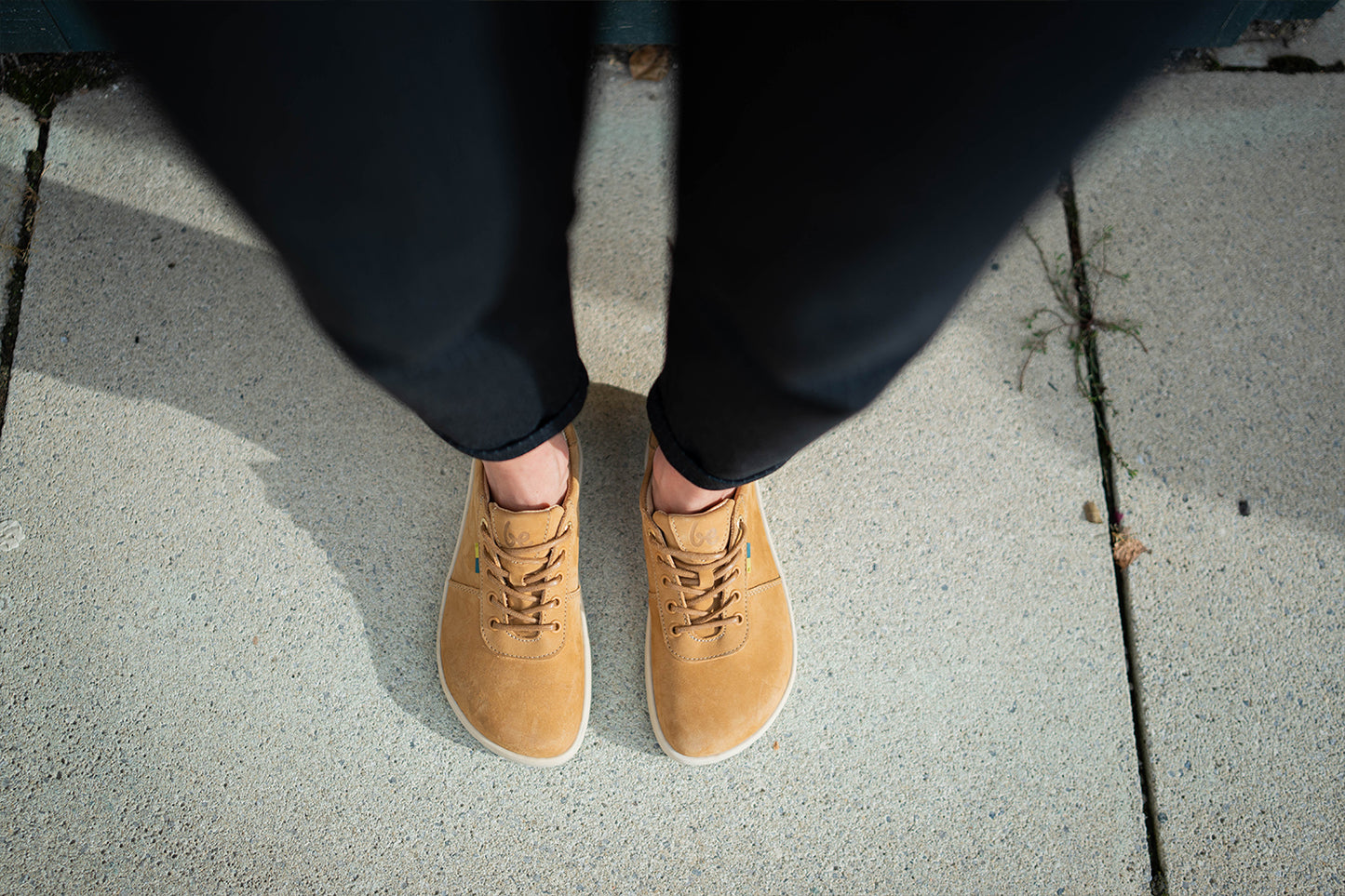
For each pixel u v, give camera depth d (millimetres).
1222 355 1498
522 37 606
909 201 566
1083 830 1202
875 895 1172
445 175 580
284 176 540
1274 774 1224
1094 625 1324
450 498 1415
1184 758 1238
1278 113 1701
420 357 691
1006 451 1446
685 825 1208
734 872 1185
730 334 724
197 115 521
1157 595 1339
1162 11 495
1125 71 522
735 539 1171
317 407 1465
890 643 1317
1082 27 488
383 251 590
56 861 1160
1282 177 1646
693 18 580
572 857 1190
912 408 1481
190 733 1244
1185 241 1591
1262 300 1541
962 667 1302
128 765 1220
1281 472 1410
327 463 1427
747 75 560
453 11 539
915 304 645
